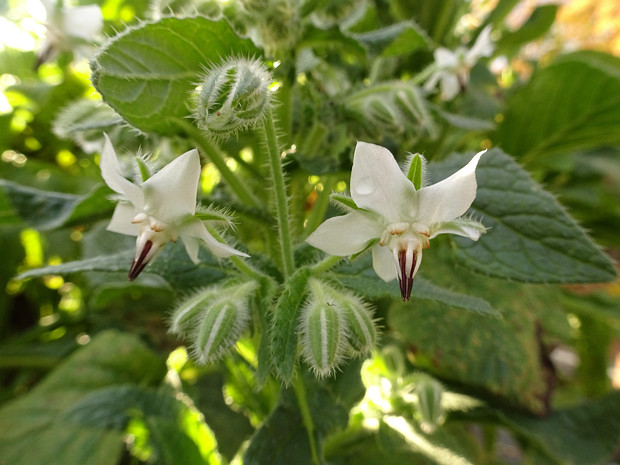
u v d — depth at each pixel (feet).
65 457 0.39
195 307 0.22
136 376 0.43
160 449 0.33
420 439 0.30
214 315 0.21
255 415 0.33
